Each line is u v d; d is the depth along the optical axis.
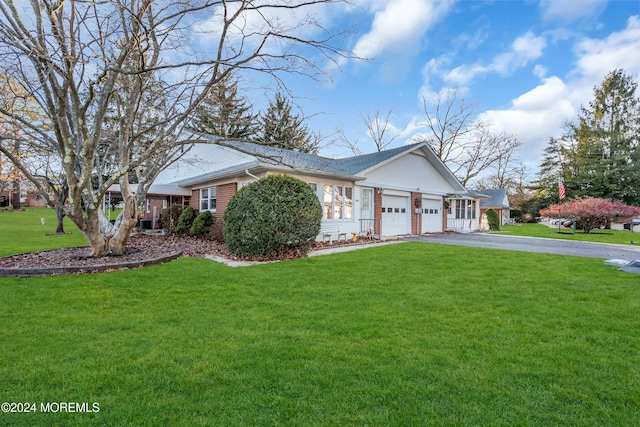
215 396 2.33
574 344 3.21
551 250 10.77
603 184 26.64
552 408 2.22
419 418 2.10
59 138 6.36
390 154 15.71
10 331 3.45
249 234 8.20
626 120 27.22
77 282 5.59
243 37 5.66
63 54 5.25
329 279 5.95
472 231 21.61
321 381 2.52
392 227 15.98
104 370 2.67
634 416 2.14
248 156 13.21
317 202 9.12
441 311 4.20
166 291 5.11
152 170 8.32
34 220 22.14
